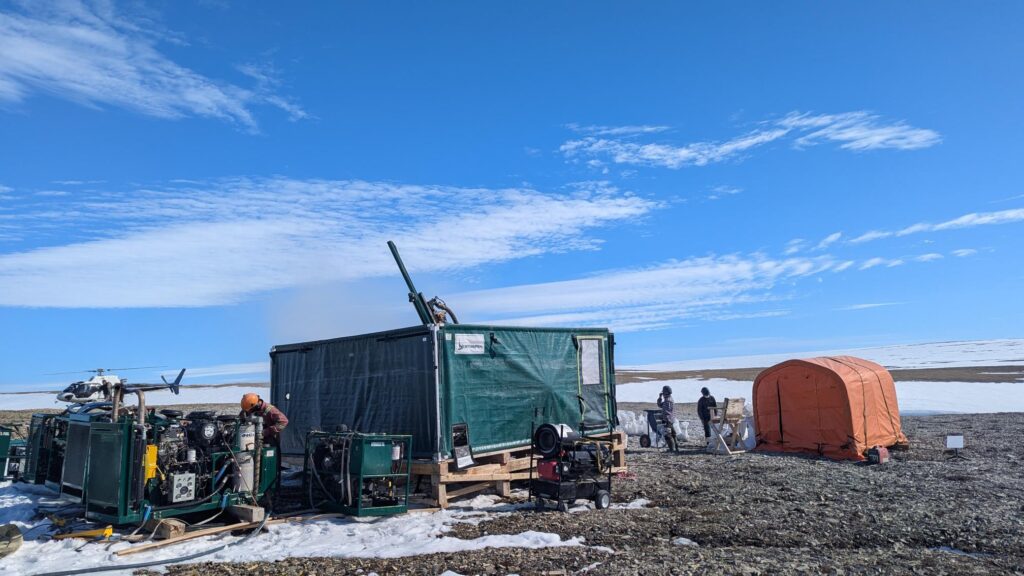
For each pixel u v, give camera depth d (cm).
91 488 914
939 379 6188
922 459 1581
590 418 1334
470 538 848
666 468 1456
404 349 1140
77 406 1162
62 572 709
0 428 1311
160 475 889
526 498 1127
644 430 2200
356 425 1208
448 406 1087
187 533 863
